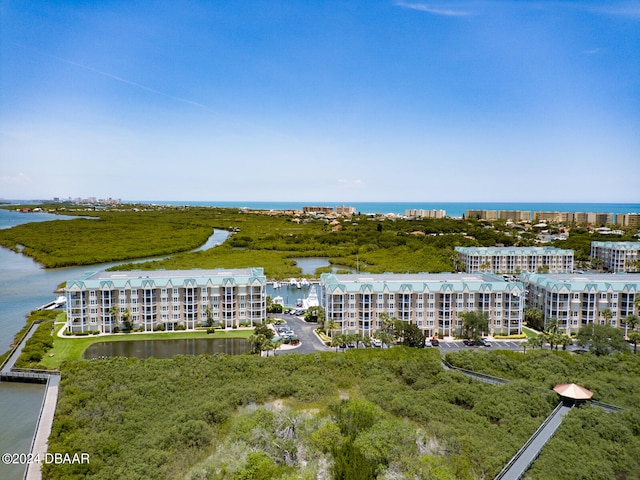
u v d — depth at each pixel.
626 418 106.19
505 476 87.38
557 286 188.88
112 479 87.88
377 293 183.50
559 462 91.44
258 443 97.25
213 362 141.50
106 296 188.62
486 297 187.25
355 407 108.50
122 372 133.50
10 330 196.88
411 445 95.19
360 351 152.75
